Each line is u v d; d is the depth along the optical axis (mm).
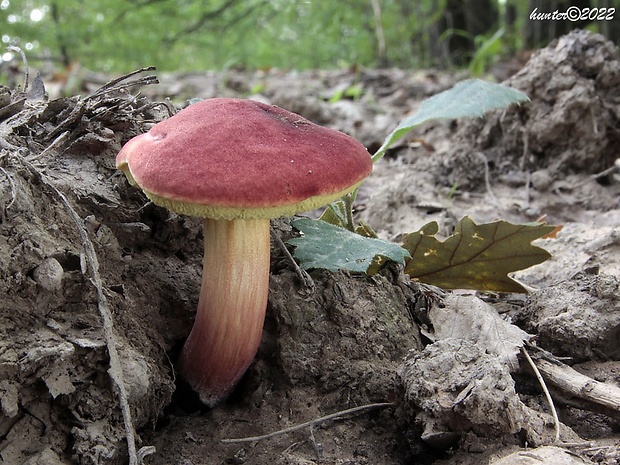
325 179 86
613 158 226
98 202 116
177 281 122
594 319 123
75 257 97
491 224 121
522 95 133
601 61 220
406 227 199
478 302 128
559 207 214
